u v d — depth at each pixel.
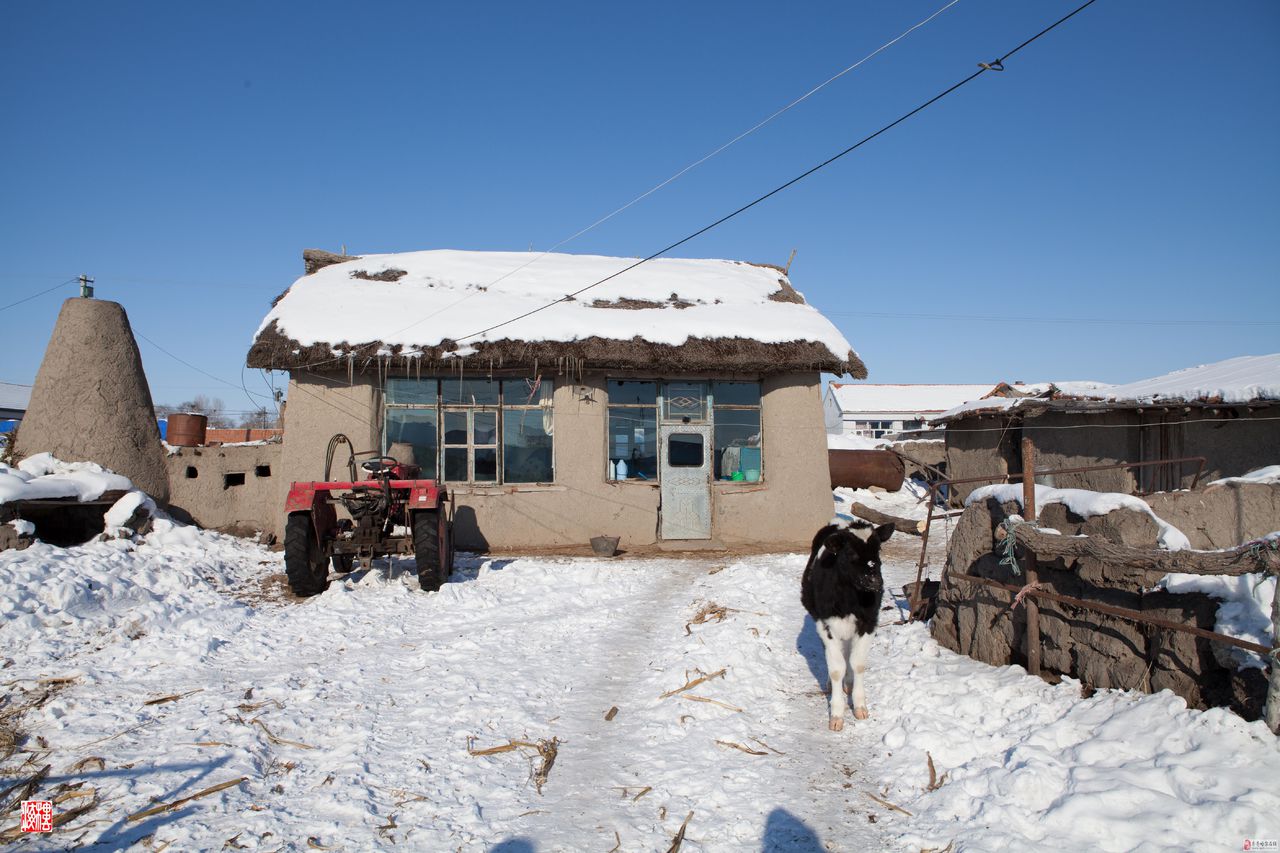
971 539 7.41
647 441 15.25
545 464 14.87
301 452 13.82
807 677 7.46
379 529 10.52
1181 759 4.48
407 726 6.07
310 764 5.38
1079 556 5.75
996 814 4.50
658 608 9.89
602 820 4.79
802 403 15.24
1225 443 12.64
